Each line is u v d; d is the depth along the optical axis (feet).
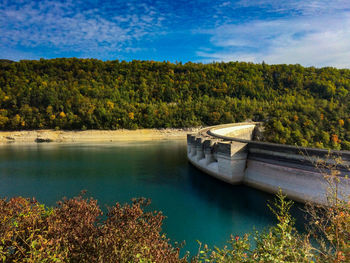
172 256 27.55
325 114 344.49
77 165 192.24
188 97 552.41
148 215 31.14
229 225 88.28
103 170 174.50
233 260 23.09
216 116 442.91
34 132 380.58
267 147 118.62
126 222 28.40
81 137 370.73
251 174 127.75
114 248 24.35
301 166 101.30
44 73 625.82
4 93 453.99
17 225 25.07
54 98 426.92
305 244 20.77
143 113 424.87
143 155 235.20
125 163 199.00
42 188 132.77
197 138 174.91
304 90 588.91
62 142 343.05
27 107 406.62
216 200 112.88
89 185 138.10
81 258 25.13
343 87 550.77
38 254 21.17
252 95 590.14
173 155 234.17
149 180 147.43
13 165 192.95
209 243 76.18
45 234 25.50
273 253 20.22
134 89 570.46
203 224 89.30
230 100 518.37
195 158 180.24
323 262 19.25
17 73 599.57
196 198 115.75
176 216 96.27
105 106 432.66
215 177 147.74
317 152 96.78
